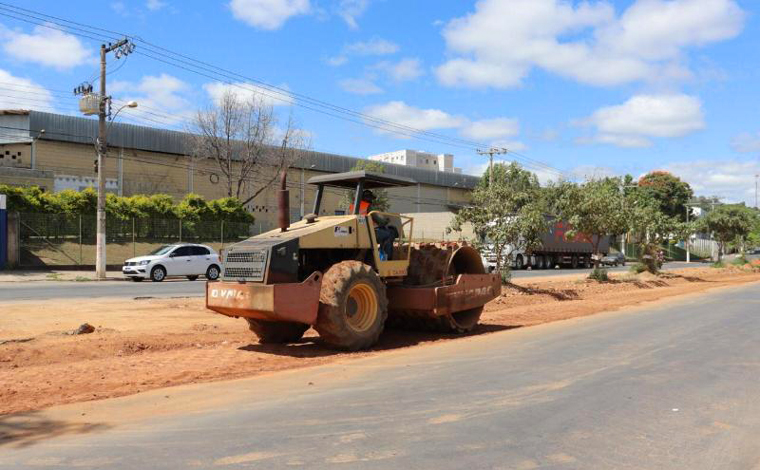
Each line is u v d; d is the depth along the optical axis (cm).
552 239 4819
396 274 1119
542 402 653
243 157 4725
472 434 537
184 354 942
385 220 1123
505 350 999
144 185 4419
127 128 4284
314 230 980
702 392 705
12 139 3831
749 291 2405
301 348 1013
